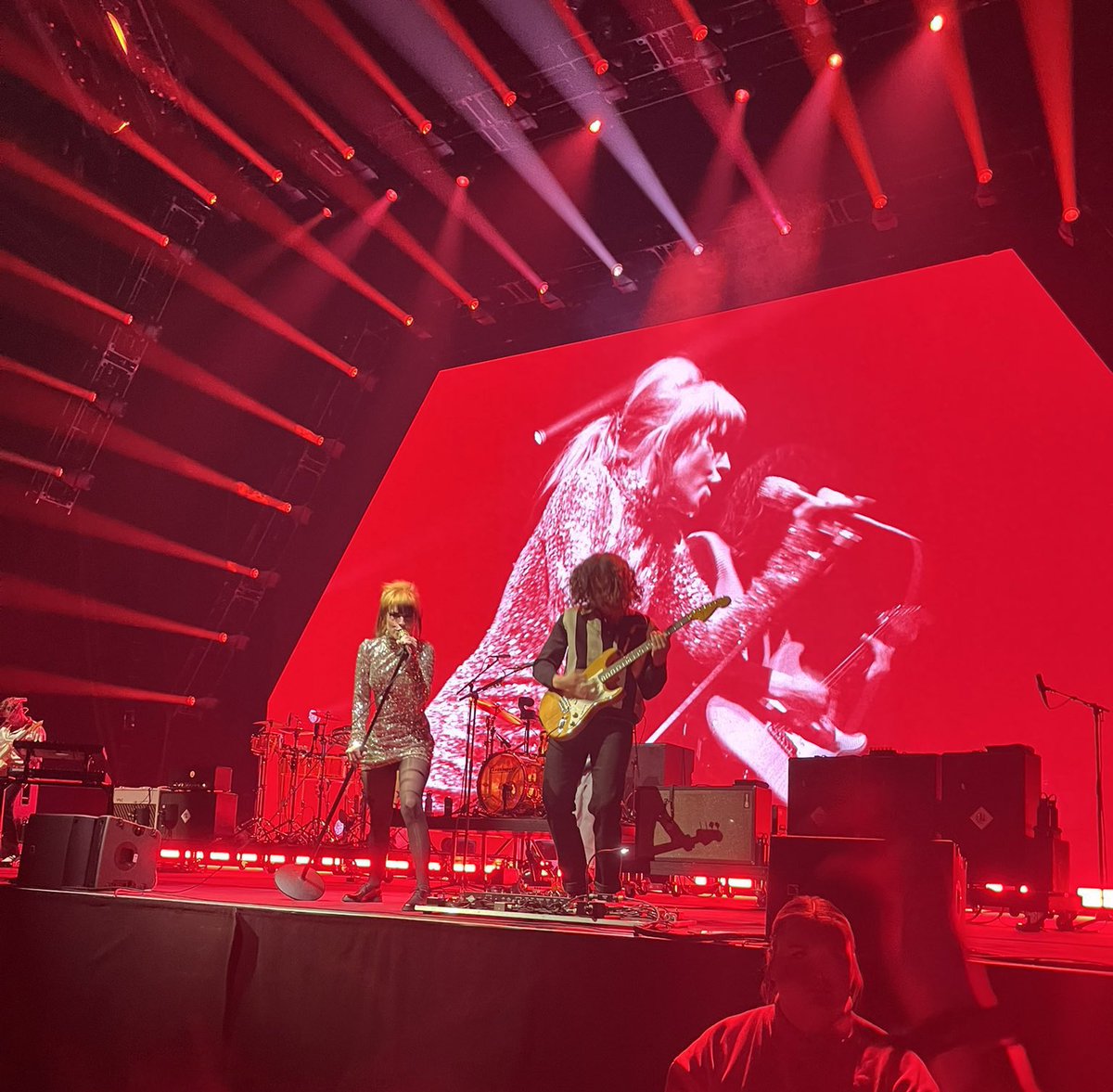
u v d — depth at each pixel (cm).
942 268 933
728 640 953
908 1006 278
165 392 1061
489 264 1057
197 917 391
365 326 1138
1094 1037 264
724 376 1010
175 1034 384
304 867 459
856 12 784
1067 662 830
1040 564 852
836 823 484
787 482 961
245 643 1145
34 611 1020
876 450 931
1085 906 694
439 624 1095
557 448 1077
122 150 942
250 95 913
